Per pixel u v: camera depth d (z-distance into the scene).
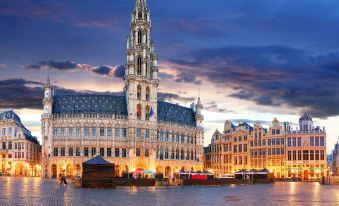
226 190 75.44
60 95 157.38
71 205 41.97
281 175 172.25
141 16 162.12
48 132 150.25
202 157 181.00
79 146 149.50
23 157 176.88
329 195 60.19
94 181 80.19
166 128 166.00
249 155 182.75
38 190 66.62
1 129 180.38
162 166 162.38
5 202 43.72
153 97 160.50
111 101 158.00
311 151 167.88
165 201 48.09
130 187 84.38
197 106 183.12
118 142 153.12
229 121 194.88
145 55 159.62
